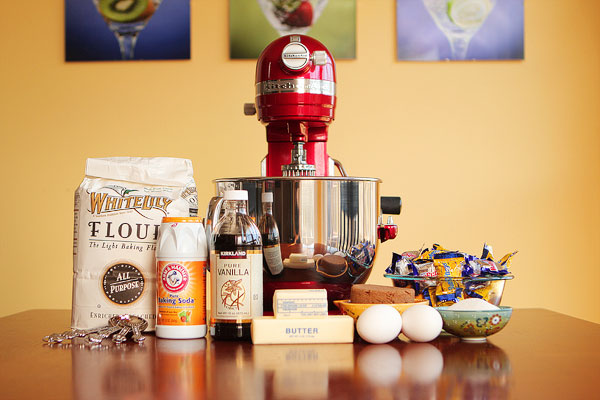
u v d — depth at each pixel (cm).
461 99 303
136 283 100
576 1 304
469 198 303
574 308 302
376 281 301
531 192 304
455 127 304
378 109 302
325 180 105
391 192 302
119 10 303
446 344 91
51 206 304
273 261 105
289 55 117
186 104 304
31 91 305
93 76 304
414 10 302
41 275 304
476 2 302
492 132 304
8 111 306
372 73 302
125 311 100
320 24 300
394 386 65
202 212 302
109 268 100
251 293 95
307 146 134
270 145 135
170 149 304
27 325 114
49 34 306
